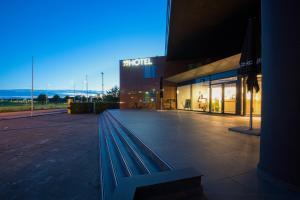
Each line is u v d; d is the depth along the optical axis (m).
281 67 2.64
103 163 5.20
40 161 5.55
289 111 2.55
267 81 2.91
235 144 5.13
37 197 3.49
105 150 6.57
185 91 23.11
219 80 16.11
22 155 6.16
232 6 9.09
